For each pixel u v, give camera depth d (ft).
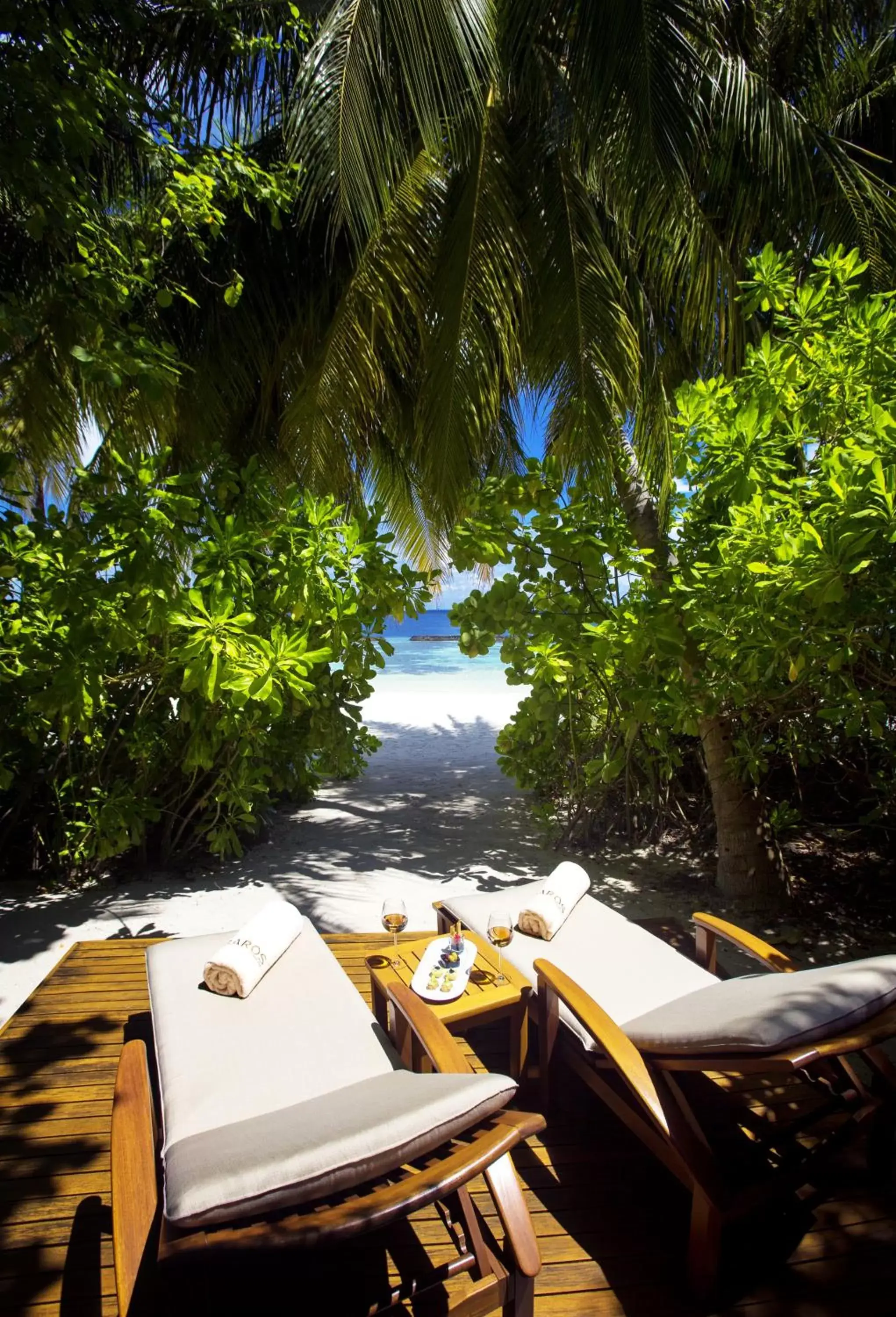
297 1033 6.67
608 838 17.93
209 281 15.62
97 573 11.11
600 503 14.20
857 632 9.29
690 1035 5.52
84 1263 5.51
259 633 13.12
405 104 14.66
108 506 10.49
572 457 14.87
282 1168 4.08
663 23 13.38
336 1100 5.46
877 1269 5.53
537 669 13.89
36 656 11.31
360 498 19.92
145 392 10.51
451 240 15.93
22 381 14.47
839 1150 5.87
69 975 10.07
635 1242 5.80
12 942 12.17
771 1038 4.99
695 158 14.71
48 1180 6.32
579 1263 5.58
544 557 13.46
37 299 12.68
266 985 7.45
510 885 15.05
